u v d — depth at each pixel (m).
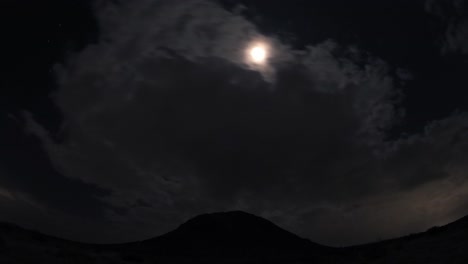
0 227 33.84
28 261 24.23
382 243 43.44
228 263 59.22
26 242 30.09
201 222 101.06
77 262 27.81
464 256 23.77
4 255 23.94
